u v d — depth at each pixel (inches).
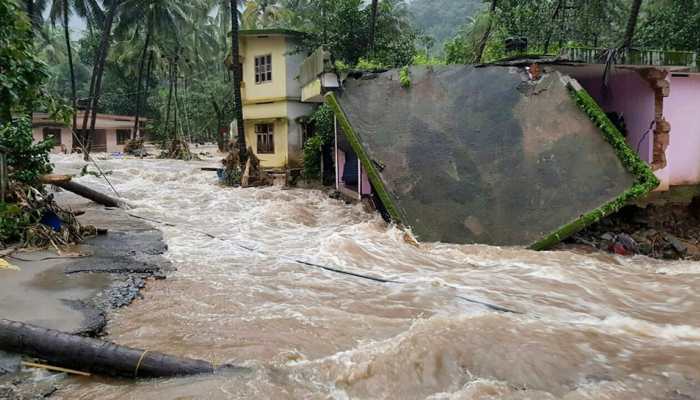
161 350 209.6
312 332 228.4
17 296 258.5
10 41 392.8
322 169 740.0
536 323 234.1
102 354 193.3
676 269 333.1
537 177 397.7
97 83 1286.9
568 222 373.7
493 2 757.9
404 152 430.3
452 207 402.0
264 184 755.4
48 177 424.8
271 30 863.7
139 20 1475.1
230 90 1710.1
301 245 394.6
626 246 370.9
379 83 467.8
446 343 210.1
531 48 681.0
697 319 246.1
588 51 426.6
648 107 443.2
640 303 268.7
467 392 177.5
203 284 294.5
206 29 1956.2
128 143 1493.6
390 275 316.2
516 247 374.0
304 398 176.9
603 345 213.3
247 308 257.8
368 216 508.4
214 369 193.5
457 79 453.7
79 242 381.7
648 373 189.8
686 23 617.6
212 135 2214.6
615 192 376.5
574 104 408.5
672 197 442.0
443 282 299.6
